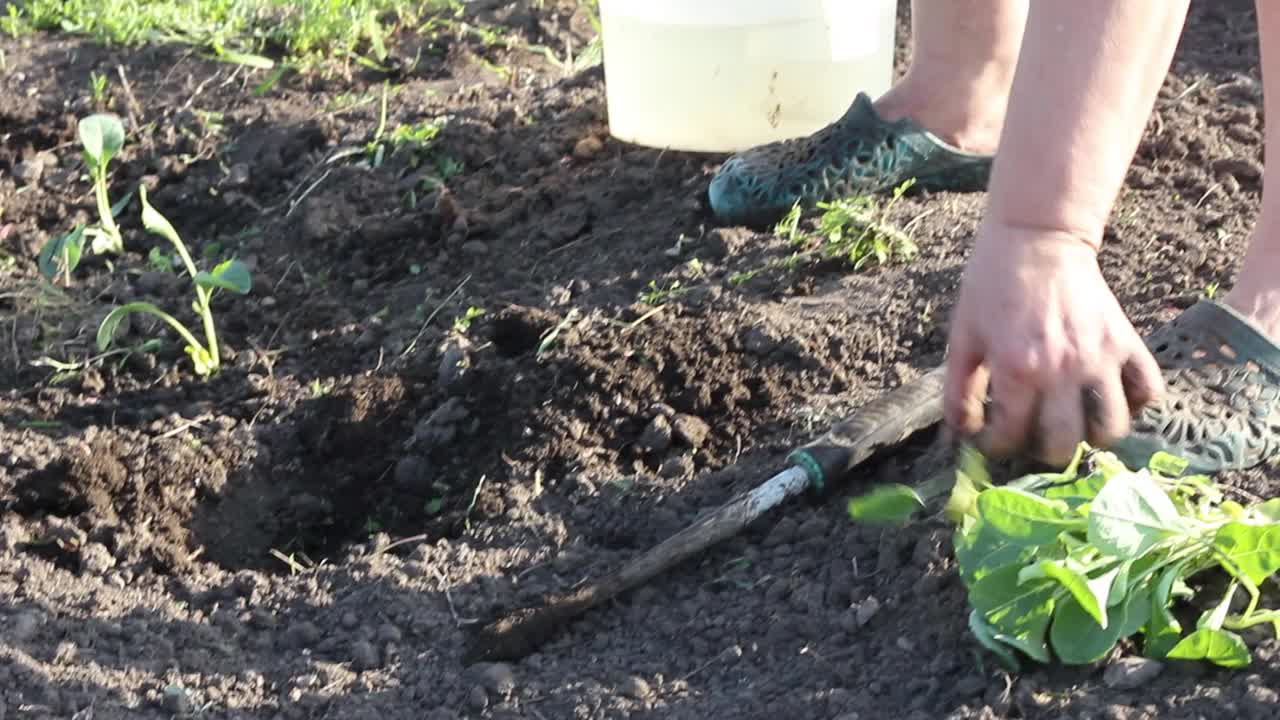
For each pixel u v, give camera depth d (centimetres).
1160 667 146
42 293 202
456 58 243
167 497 177
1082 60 137
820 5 204
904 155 198
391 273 203
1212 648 144
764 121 209
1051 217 138
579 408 177
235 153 224
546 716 152
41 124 232
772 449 173
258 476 181
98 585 167
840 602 158
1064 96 137
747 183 197
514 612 159
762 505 163
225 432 183
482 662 157
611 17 210
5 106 234
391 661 158
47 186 221
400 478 179
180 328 190
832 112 209
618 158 213
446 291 198
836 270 190
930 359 179
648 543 167
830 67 207
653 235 200
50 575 167
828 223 191
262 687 156
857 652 153
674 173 209
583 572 164
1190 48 229
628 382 178
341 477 181
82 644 160
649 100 210
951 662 150
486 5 256
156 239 213
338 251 206
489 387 182
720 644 156
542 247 201
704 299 186
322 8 249
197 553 174
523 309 187
